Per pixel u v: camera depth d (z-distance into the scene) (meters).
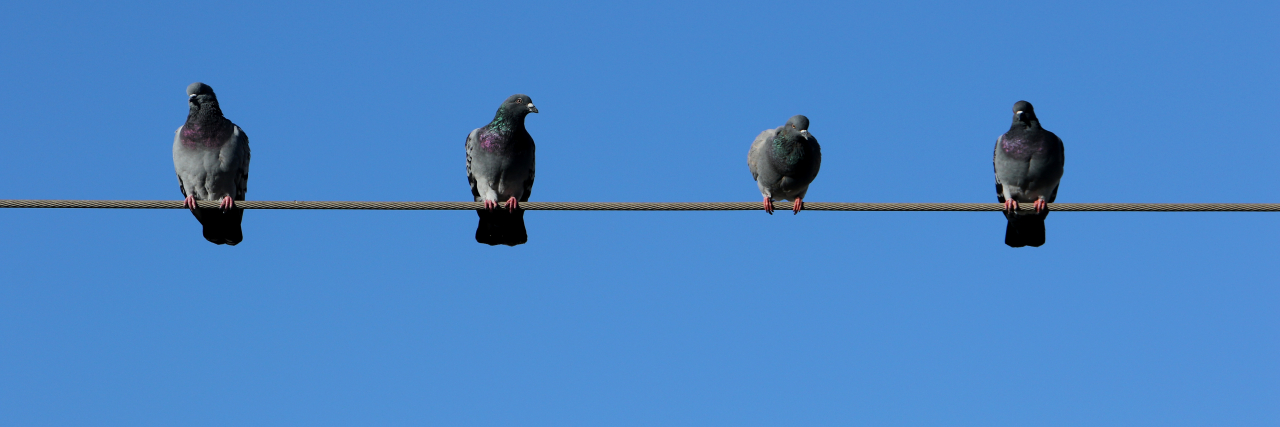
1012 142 15.02
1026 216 15.26
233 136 14.77
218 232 15.02
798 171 14.70
